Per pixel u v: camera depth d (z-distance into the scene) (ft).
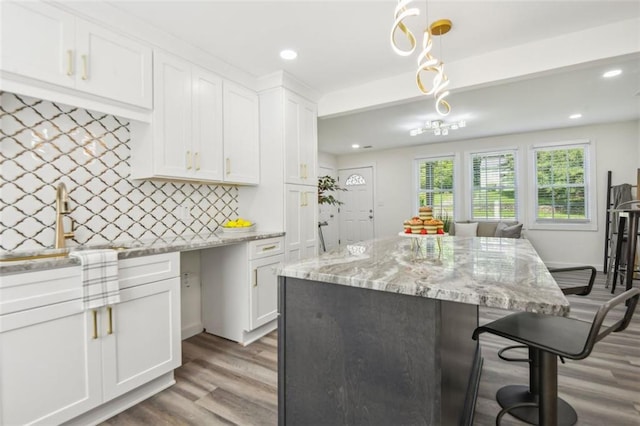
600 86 10.95
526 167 17.99
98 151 7.04
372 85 10.16
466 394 5.07
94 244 6.84
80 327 5.07
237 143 9.32
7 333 4.33
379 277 3.72
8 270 4.31
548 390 4.36
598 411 5.45
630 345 7.87
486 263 4.56
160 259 6.32
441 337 3.38
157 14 6.57
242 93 9.51
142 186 7.88
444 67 8.87
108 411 5.52
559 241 17.24
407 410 3.52
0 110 5.65
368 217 23.49
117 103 6.61
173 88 7.61
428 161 21.13
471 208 19.61
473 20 6.87
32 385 4.55
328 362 4.09
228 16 6.70
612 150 16.01
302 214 10.42
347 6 6.42
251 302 8.48
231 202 10.33
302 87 10.32
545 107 13.26
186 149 7.88
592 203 16.46
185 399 6.00
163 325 6.35
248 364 7.38
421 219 6.13
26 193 5.96
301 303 4.33
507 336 4.08
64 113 6.49
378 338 3.72
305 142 10.58
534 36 7.55
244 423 5.32
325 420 4.11
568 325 4.43
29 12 5.32
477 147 19.30
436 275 3.80
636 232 10.98
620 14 6.70
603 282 13.89
